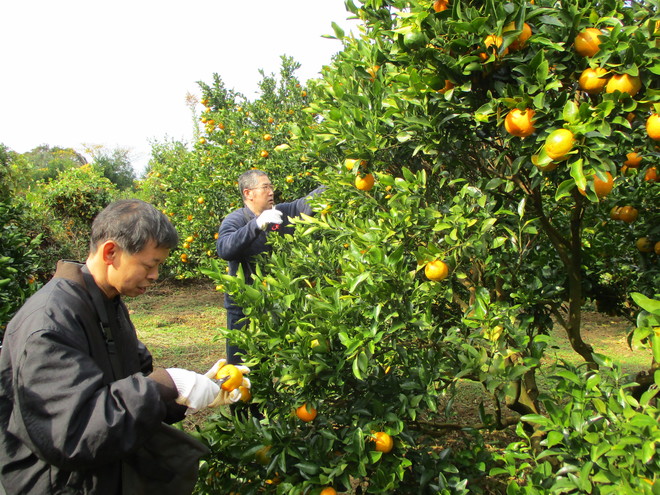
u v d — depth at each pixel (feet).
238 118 27.02
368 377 6.88
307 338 6.33
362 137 7.01
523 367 5.96
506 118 5.36
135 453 4.78
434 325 7.69
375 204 8.05
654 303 4.10
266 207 11.62
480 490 6.95
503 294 7.70
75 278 4.92
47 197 32.32
